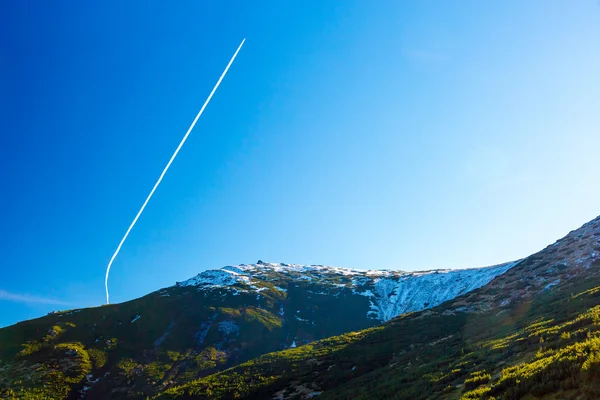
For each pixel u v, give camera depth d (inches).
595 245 2659.9
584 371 545.3
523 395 612.7
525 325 1459.2
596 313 988.6
